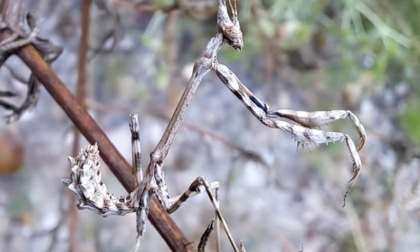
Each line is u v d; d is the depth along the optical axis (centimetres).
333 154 41
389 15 40
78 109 18
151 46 40
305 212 39
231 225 38
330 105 42
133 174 16
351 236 38
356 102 42
